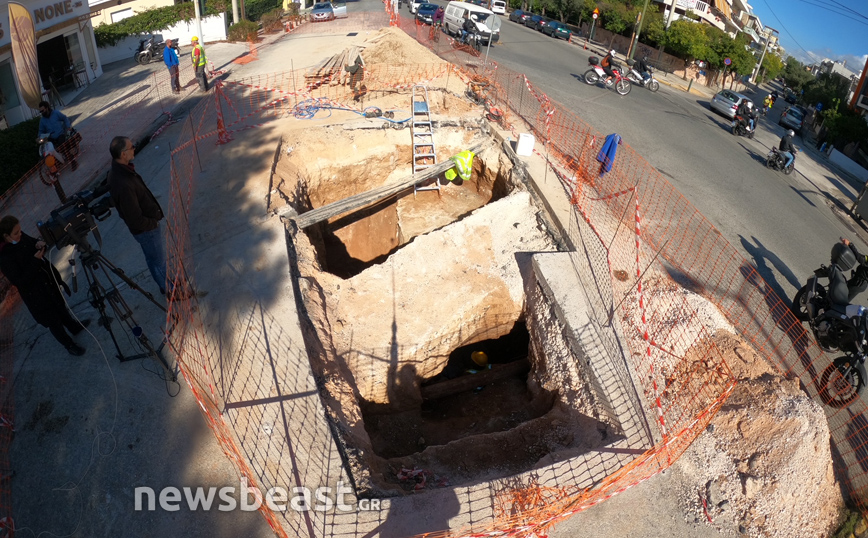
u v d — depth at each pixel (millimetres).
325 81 16281
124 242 8602
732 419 6508
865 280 9297
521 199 11336
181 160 11211
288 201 10094
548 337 8508
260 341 6941
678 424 6543
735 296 10039
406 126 13320
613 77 22547
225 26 26656
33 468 5457
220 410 6047
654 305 8492
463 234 10477
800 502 5883
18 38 9789
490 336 10328
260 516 5176
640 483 5898
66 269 7973
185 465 5551
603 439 6582
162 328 7039
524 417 8570
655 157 16203
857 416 7887
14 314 7164
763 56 45656
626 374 7148
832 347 8922
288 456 5645
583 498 5613
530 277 9734
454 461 6871
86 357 6578
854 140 24016
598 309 8297
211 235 8820
